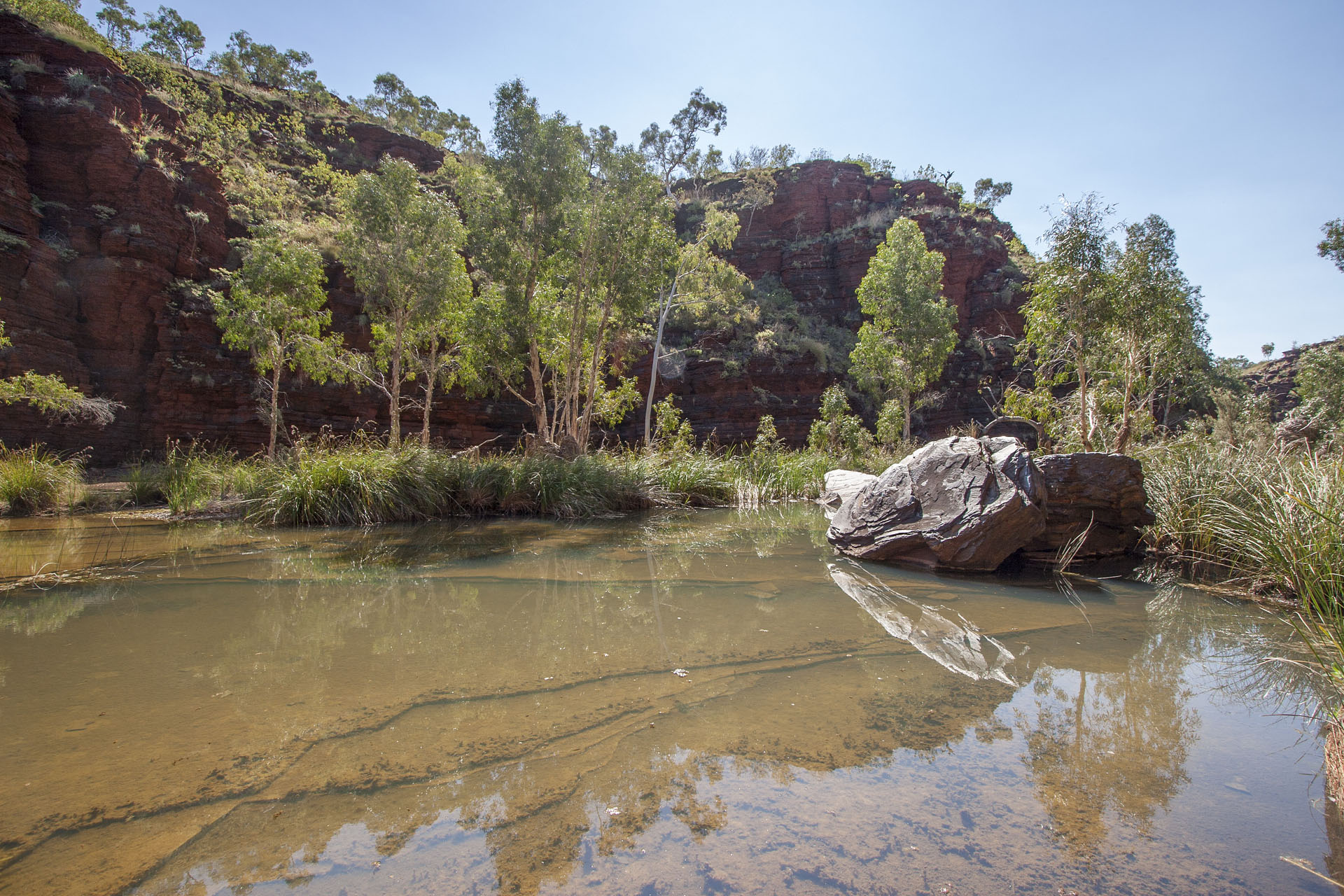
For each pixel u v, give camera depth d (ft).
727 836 5.74
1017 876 5.17
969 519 19.34
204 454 47.47
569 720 8.31
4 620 13.14
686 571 18.85
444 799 6.35
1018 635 12.41
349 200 49.39
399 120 162.71
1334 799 6.47
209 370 63.21
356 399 73.10
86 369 56.65
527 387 85.66
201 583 16.81
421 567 19.24
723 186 149.28
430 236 50.52
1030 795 6.49
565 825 5.91
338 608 14.30
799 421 99.35
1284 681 9.91
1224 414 53.31
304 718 8.30
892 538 20.44
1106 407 38.01
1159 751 7.53
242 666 10.34
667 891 4.96
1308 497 16.20
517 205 48.55
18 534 26.07
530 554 21.74
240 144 95.96
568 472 37.86
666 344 101.86
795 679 9.88
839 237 128.26
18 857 5.36
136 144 62.59
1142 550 22.26
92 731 7.85
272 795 6.41
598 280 50.57
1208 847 5.62
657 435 68.90
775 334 107.04
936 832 5.82
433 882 5.08
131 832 5.75
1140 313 31.58
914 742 7.72
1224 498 20.62
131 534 26.32
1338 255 46.34
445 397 79.46
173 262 63.21
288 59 147.13
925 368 80.07
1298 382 81.35
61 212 57.36
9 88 57.57
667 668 10.37
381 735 7.80
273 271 47.75
